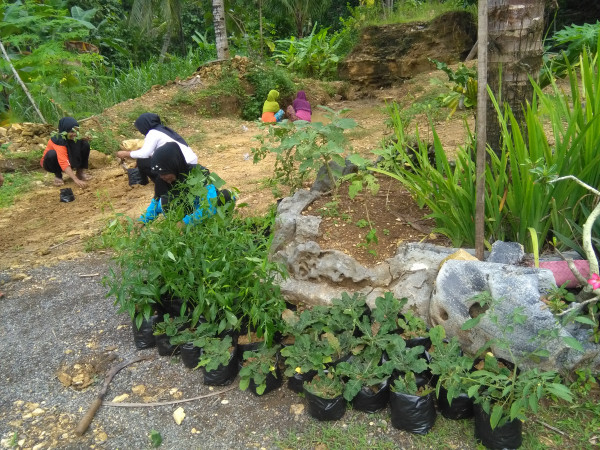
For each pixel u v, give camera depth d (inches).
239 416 119.5
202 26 988.6
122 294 140.9
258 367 125.1
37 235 234.2
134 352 145.2
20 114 404.8
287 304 145.6
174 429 117.0
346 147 170.2
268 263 136.4
